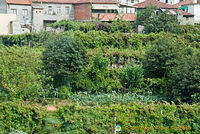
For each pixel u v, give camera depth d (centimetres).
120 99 2798
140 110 1948
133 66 3206
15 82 2403
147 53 3325
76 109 1883
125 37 4572
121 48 4522
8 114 1839
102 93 3109
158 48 3262
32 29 5931
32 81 2494
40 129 1830
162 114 1964
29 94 2409
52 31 4941
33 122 1836
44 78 2769
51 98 2784
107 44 4516
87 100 2791
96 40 4456
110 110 1925
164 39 3438
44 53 2977
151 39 4634
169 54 3181
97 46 4444
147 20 5406
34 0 6169
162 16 5294
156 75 3322
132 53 3659
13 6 6009
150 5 6091
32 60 2812
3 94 2333
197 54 2947
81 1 6100
